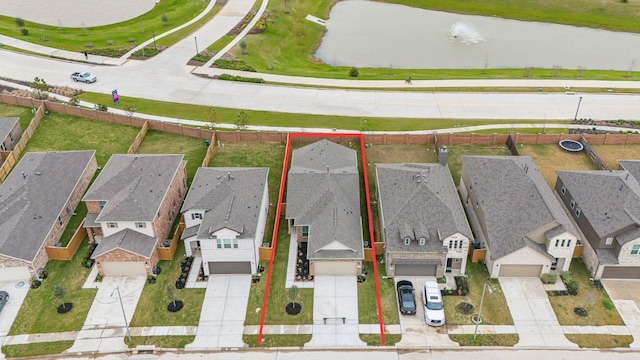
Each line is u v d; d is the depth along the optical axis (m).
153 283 48.97
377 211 56.81
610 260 47.50
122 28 109.69
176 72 89.50
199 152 67.81
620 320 45.00
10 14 118.50
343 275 49.72
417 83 86.81
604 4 126.44
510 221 50.12
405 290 47.12
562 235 47.12
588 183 53.88
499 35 113.50
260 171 56.75
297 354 42.66
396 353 42.62
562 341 43.34
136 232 50.53
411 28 116.94
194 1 123.56
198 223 52.41
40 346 43.38
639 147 68.81
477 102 80.44
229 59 94.31
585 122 74.56
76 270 50.38
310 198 53.66
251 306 46.66
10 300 47.22
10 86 83.94
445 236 47.81
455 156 66.94
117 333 44.34
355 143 69.75
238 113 76.94
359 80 88.19
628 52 105.19
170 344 43.44
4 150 66.19
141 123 73.38
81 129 73.00
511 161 56.31
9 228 50.06
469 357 42.25
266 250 50.56
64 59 94.06
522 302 46.78
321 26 116.31
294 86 85.44
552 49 106.50
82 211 57.66
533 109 78.25
